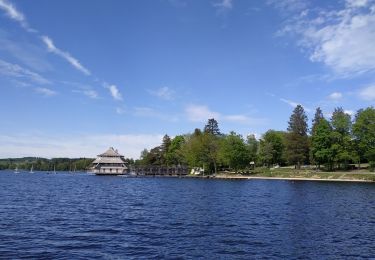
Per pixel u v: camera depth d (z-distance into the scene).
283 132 184.38
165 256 20.72
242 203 50.56
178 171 176.62
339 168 134.50
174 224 31.94
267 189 80.50
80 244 23.61
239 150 147.00
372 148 116.38
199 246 23.27
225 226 30.89
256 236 26.50
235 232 28.06
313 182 108.62
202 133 182.62
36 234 26.70
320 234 27.25
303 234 27.25
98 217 36.22
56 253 21.14
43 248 22.31
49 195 64.25
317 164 144.88
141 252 21.62
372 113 119.38
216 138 166.00
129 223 32.47
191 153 160.38
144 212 40.56
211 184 104.56
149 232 27.97
